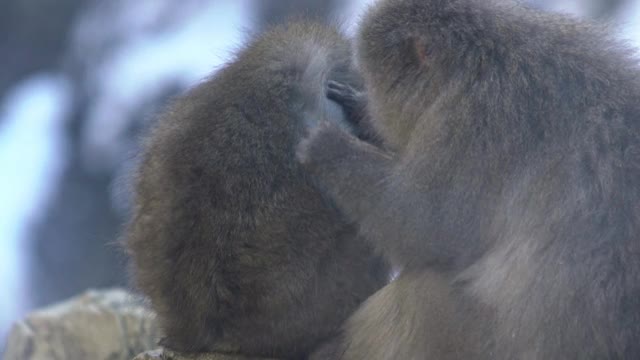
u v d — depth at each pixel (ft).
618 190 35.47
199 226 40.19
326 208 40.22
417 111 39.75
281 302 40.16
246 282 39.93
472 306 37.11
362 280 41.14
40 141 143.23
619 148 36.06
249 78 41.37
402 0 40.68
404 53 40.06
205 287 40.16
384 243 39.09
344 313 41.04
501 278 36.63
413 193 38.14
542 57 38.04
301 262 40.11
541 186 36.40
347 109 42.45
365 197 39.24
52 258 134.21
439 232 37.86
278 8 139.85
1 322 128.77
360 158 39.52
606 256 35.01
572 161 36.19
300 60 41.55
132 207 43.93
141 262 41.81
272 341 40.68
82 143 139.85
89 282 132.05
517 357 36.04
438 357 37.70
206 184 40.19
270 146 40.37
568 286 35.24
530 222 36.35
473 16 39.34
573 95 37.19
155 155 41.98
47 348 57.47
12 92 150.51
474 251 37.63
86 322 57.47
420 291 38.19
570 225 35.65
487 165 37.22
